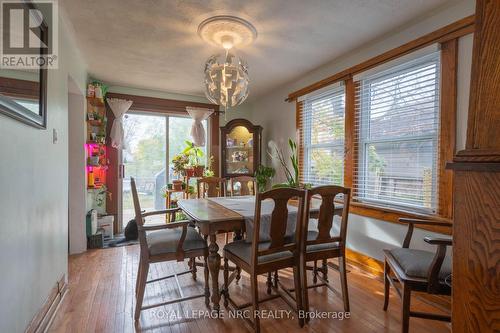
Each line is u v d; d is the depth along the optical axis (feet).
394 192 8.05
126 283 7.66
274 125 14.06
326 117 10.73
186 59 9.66
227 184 11.44
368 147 8.91
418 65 7.32
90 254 10.03
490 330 1.98
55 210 6.40
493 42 2.01
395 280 6.04
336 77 9.82
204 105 14.88
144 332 5.46
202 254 6.49
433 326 5.70
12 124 4.17
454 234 2.22
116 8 6.55
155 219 13.82
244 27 7.41
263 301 6.12
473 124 2.12
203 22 7.20
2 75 3.80
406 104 7.65
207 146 15.23
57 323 5.72
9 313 4.07
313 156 11.47
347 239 9.32
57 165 6.58
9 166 4.07
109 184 12.70
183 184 13.28
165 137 14.33
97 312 6.15
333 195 6.10
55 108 6.40
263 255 5.48
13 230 4.21
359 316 6.10
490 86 2.01
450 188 6.44
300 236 5.95
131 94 13.14
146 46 8.63
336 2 6.31
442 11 6.66
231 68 7.86
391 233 7.85
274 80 12.25
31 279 4.92
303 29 7.57
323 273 7.52
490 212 1.98
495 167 1.93
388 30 7.66
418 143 7.38
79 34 7.84
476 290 2.06
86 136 10.96
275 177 13.98
